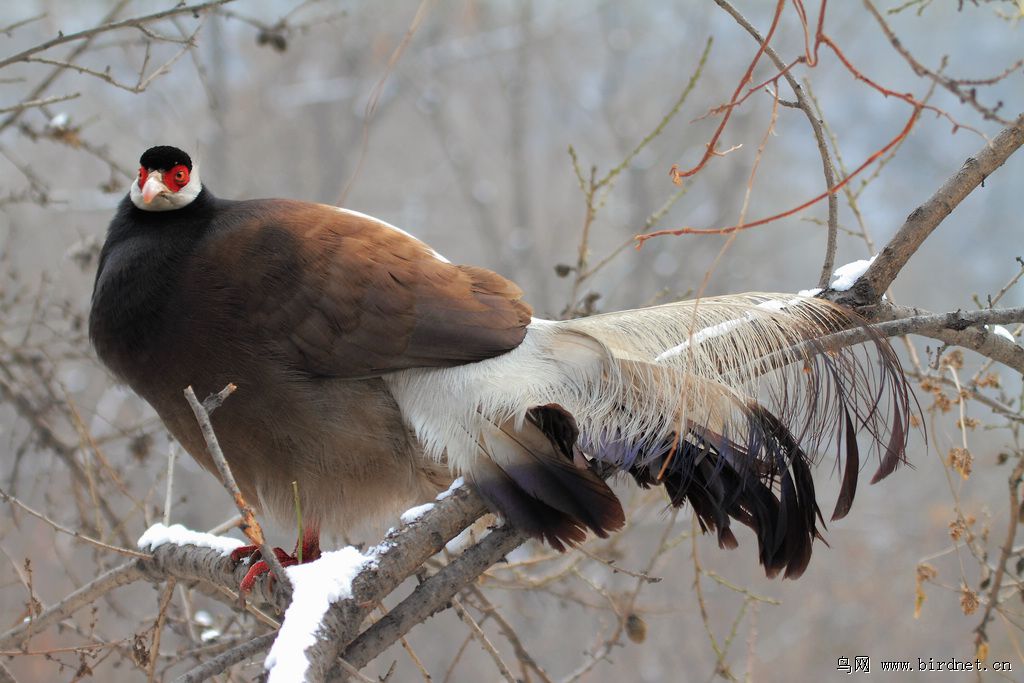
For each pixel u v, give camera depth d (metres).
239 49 27.47
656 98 30.67
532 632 18.73
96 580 8.12
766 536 6.97
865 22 28.89
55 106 20.36
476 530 8.11
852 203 8.80
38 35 21.52
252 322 7.82
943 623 19.92
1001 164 7.40
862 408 7.02
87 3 22.67
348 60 27.36
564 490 6.89
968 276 30.14
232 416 7.90
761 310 7.24
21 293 12.20
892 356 7.06
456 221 30.78
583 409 7.32
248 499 8.38
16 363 11.41
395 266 7.91
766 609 20.58
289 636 5.79
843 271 7.70
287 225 8.11
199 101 24.80
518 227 26.97
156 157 8.33
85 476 10.95
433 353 7.68
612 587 17.89
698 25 29.27
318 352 7.77
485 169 31.67
